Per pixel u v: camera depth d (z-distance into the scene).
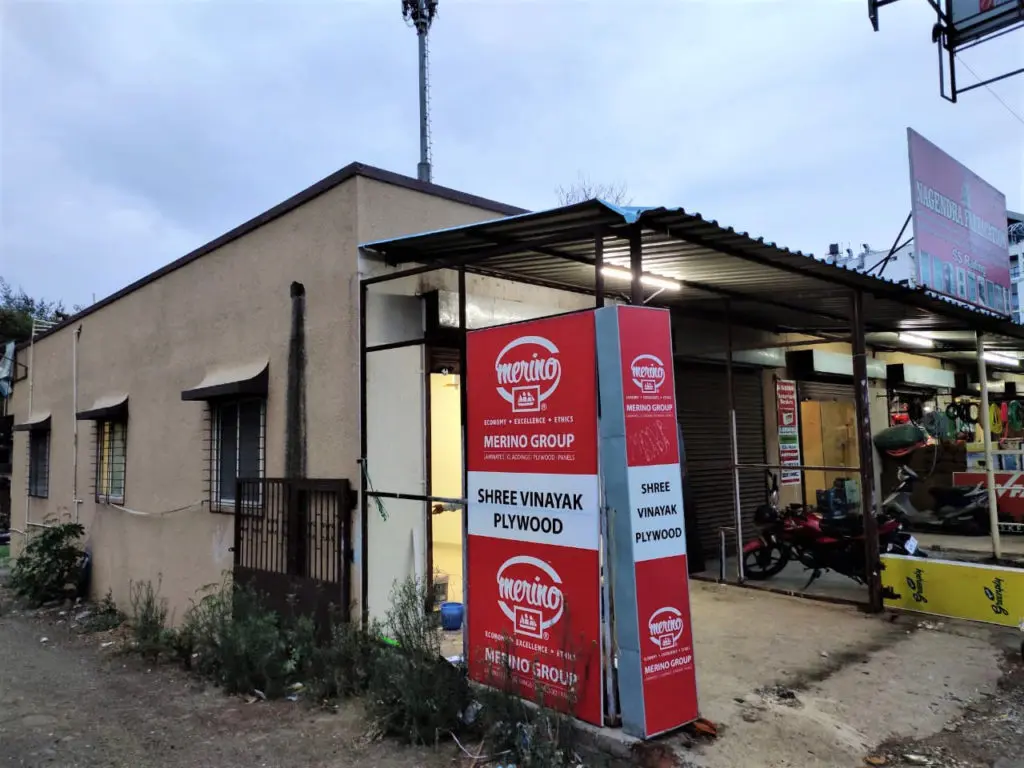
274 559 6.64
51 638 8.66
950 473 11.41
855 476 11.91
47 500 12.72
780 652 5.32
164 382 9.03
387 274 5.91
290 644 5.71
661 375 4.09
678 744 3.79
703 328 9.09
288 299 6.83
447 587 6.75
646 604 3.83
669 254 5.23
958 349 11.92
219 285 8.00
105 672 6.68
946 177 9.16
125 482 9.86
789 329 9.89
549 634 4.17
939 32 8.33
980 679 4.76
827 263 5.59
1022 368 14.30
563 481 4.14
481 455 4.66
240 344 7.55
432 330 6.35
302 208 6.70
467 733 4.29
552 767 3.60
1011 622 5.83
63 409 12.27
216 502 7.84
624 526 3.85
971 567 6.08
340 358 6.11
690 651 4.00
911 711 4.27
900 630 5.86
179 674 6.30
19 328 25.41
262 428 7.13
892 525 7.12
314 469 6.32
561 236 4.56
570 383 4.14
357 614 5.70
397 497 5.37
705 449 9.37
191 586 8.09
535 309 7.31
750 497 9.93
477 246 5.46
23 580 10.87
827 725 4.05
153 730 4.88
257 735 4.64
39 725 5.11
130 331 10.03
